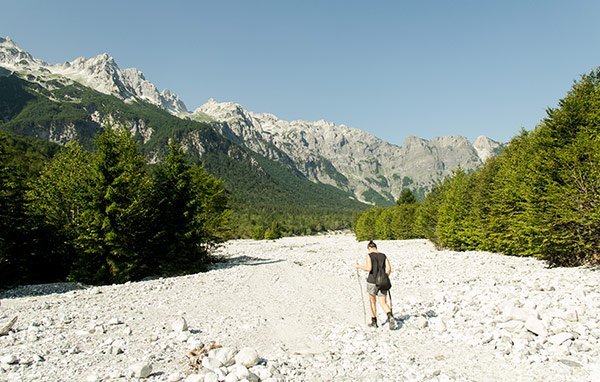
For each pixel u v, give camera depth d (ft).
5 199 73.00
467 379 20.06
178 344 28.02
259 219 531.09
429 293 45.39
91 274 75.46
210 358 22.48
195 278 67.10
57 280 85.56
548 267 59.72
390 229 227.40
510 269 59.31
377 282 31.27
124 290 54.80
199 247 91.40
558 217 55.98
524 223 66.85
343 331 30.91
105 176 77.15
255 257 125.70
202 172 115.44
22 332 31.27
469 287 44.27
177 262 85.71
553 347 22.94
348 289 53.31
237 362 22.58
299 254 136.98
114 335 30.55
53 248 84.48
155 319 36.70
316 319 36.04
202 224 96.63
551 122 66.28
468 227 106.83
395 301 41.73
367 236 266.36
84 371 22.24
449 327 29.84
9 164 75.10
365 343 27.02
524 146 82.17
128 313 39.29
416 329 29.99
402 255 102.63
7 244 72.95
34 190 83.51
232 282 61.93
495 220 87.71
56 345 27.50
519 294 36.45
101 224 74.64
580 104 63.67
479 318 30.81
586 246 53.16
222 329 32.73
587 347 22.41
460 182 123.34
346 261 93.30
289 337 30.37
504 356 22.89
